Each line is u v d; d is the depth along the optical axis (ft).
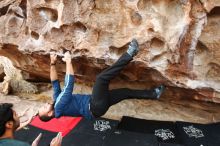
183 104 15.98
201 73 13.71
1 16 15.61
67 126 15.17
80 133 14.58
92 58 13.83
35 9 14.14
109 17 13.19
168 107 16.38
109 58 13.57
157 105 16.55
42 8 14.08
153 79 14.14
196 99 14.69
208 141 13.70
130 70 14.16
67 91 11.78
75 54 14.03
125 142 13.76
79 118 15.72
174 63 13.20
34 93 18.56
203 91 13.99
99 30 13.35
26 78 18.88
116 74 11.72
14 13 15.19
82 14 13.34
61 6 13.60
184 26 12.60
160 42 13.05
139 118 15.71
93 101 11.68
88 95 12.17
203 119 15.51
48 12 14.19
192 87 13.79
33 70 17.39
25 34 15.06
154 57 13.29
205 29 13.16
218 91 13.78
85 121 15.52
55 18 14.29
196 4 12.59
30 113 16.48
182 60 13.32
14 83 18.67
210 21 13.05
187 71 13.48
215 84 13.78
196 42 13.00
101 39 13.53
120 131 14.58
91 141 14.01
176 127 14.89
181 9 12.73
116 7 13.01
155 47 13.23
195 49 13.19
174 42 12.78
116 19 13.12
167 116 15.80
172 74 13.65
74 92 17.13
